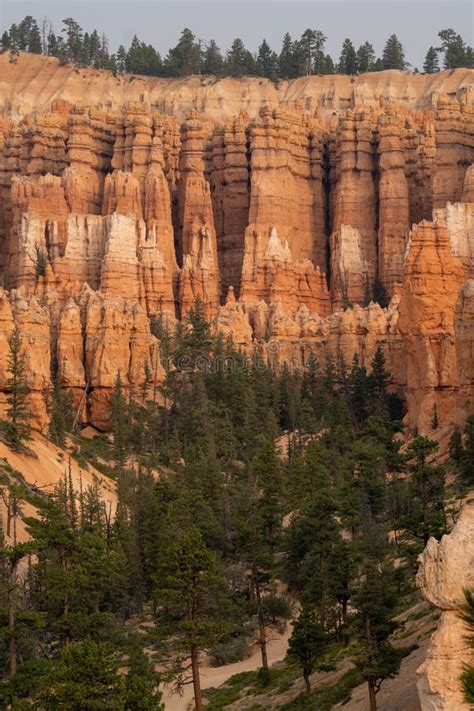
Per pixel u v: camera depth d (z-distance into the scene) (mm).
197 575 87062
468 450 138750
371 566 80812
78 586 98188
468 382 151125
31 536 112125
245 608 110062
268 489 116688
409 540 115562
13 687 82125
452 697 54812
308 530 112875
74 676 73812
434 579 56062
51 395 164000
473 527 56875
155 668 97688
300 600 103312
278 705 83812
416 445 108188
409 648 78000
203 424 168625
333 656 91250
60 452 150125
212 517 127500
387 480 145000
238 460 164750
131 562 115438
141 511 125188
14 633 86125
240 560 120688
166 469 157875
